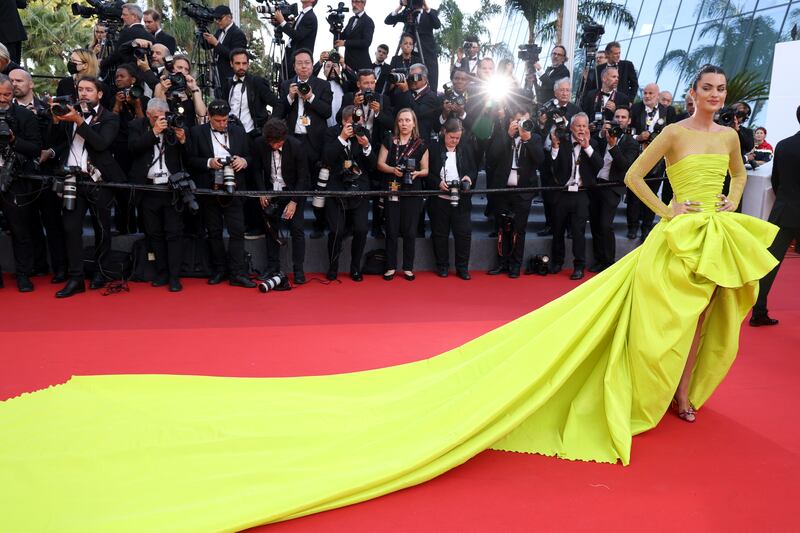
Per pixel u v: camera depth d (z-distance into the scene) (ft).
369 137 22.56
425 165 22.31
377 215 24.25
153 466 9.11
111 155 19.72
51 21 57.77
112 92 23.26
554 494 8.95
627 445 9.79
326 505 8.45
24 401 11.34
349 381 12.31
